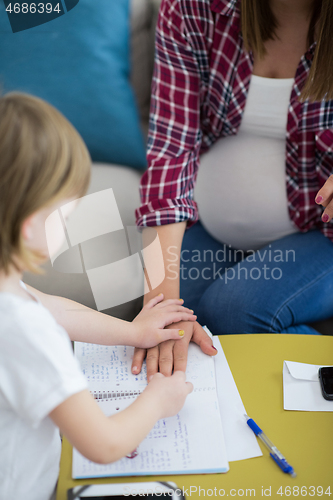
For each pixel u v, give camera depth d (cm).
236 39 108
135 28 163
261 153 121
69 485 61
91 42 156
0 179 50
